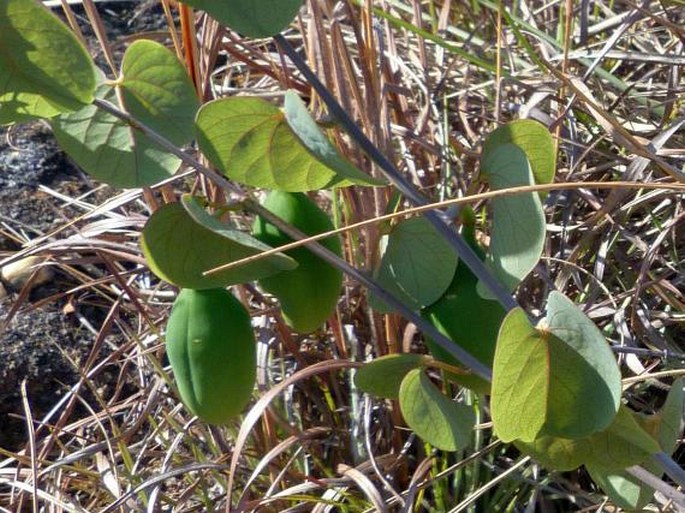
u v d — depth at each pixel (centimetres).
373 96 71
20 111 46
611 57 88
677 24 92
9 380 85
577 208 85
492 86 94
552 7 104
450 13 109
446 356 51
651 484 50
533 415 47
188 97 49
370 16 71
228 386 47
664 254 82
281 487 72
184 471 70
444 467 69
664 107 87
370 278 50
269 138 46
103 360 86
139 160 49
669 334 78
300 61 48
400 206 74
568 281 81
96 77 43
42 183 102
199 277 47
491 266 48
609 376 44
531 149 50
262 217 49
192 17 58
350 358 77
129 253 84
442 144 85
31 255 81
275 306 73
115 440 75
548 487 69
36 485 71
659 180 81
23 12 41
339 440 75
